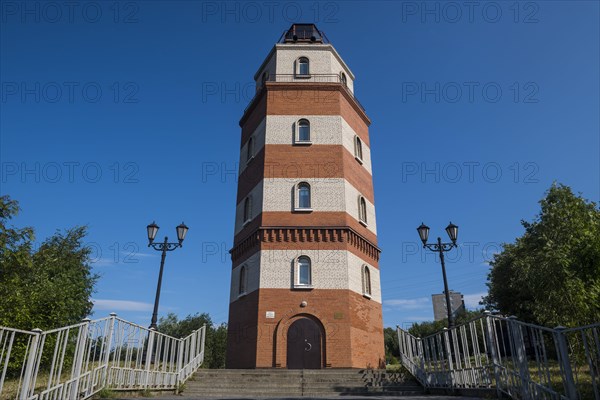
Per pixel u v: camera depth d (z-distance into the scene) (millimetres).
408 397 12391
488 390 10836
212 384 15422
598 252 10602
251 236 21828
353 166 23891
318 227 21172
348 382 16203
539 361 8242
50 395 8812
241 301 21469
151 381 13227
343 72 26891
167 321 53312
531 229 20875
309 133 23406
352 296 20484
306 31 28375
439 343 14312
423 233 18109
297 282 20234
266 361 19062
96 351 10672
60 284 24312
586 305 10281
